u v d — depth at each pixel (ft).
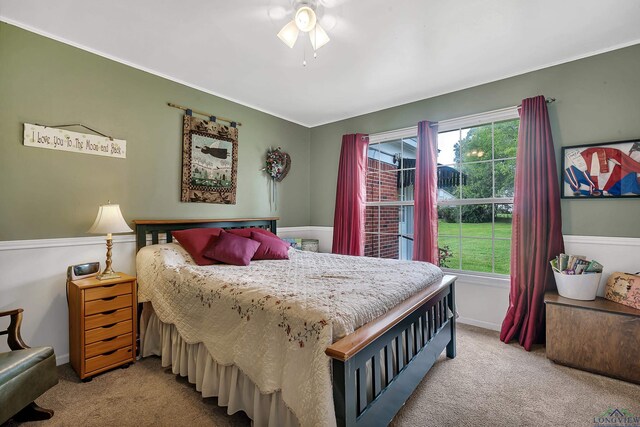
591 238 8.25
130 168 8.84
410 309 5.52
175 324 6.81
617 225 7.95
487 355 8.08
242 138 11.97
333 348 3.91
